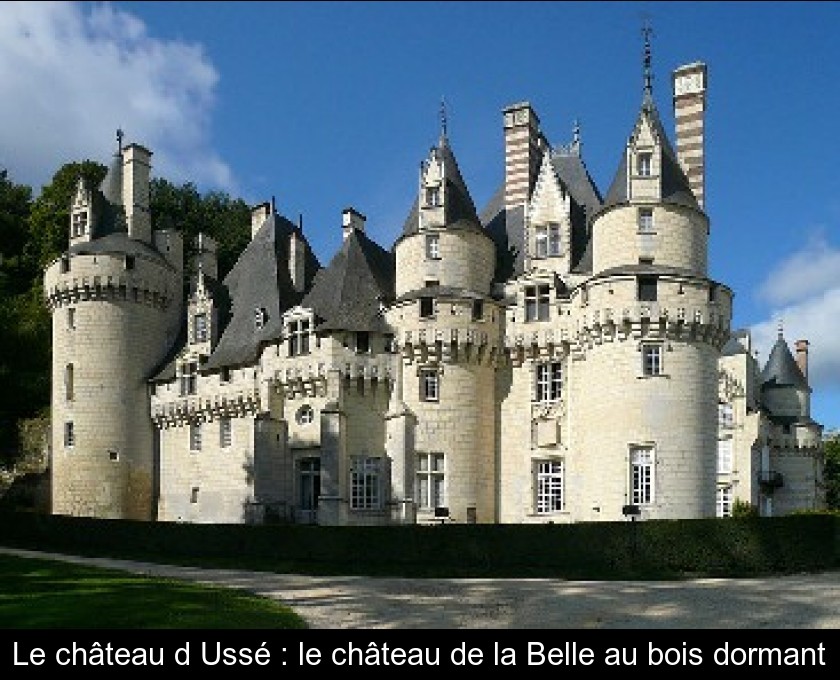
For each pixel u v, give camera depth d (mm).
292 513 53719
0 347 59625
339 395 52062
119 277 61219
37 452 68125
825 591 33188
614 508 46875
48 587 31547
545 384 52406
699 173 52812
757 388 80250
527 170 58812
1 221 86125
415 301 52250
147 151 65438
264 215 66938
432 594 32969
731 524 41125
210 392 59062
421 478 51438
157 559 47250
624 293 47781
